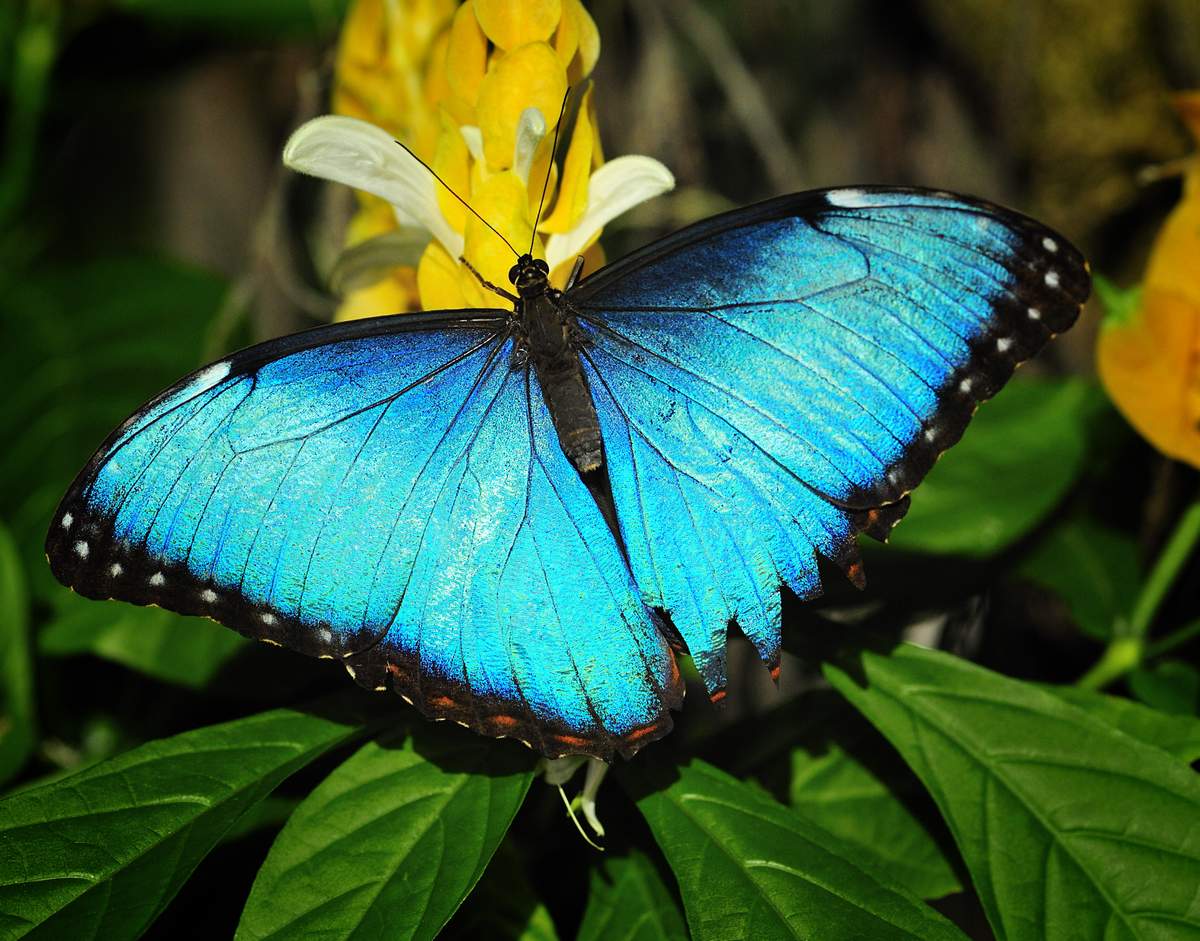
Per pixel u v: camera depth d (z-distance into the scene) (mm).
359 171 505
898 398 506
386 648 503
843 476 507
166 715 583
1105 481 580
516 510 510
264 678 555
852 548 506
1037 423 576
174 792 502
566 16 510
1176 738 519
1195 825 503
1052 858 501
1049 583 567
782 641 521
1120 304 541
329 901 492
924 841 538
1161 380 539
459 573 506
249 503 501
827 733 547
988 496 565
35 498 595
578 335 514
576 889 536
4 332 607
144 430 500
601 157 520
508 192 508
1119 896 498
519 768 507
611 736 502
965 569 566
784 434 509
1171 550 557
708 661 506
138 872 493
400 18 539
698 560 509
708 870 497
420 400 511
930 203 508
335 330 510
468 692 503
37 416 601
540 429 514
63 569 497
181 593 500
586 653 505
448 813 501
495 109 508
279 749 509
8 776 550
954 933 491
